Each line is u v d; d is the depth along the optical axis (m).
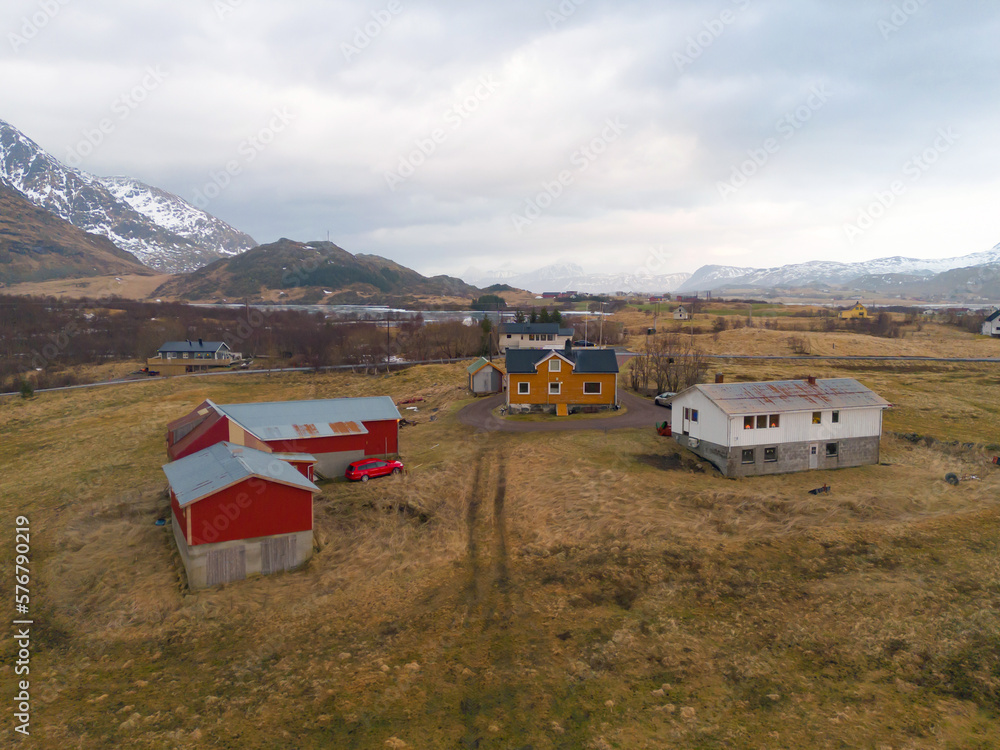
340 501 30.53
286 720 14.70
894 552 22.30
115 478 36.97
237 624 19.86
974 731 13.31
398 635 18.72
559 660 16.92
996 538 23.19
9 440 51.09
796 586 20.19
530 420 45.53
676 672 16.05
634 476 31.70
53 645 18.86
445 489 31.48
